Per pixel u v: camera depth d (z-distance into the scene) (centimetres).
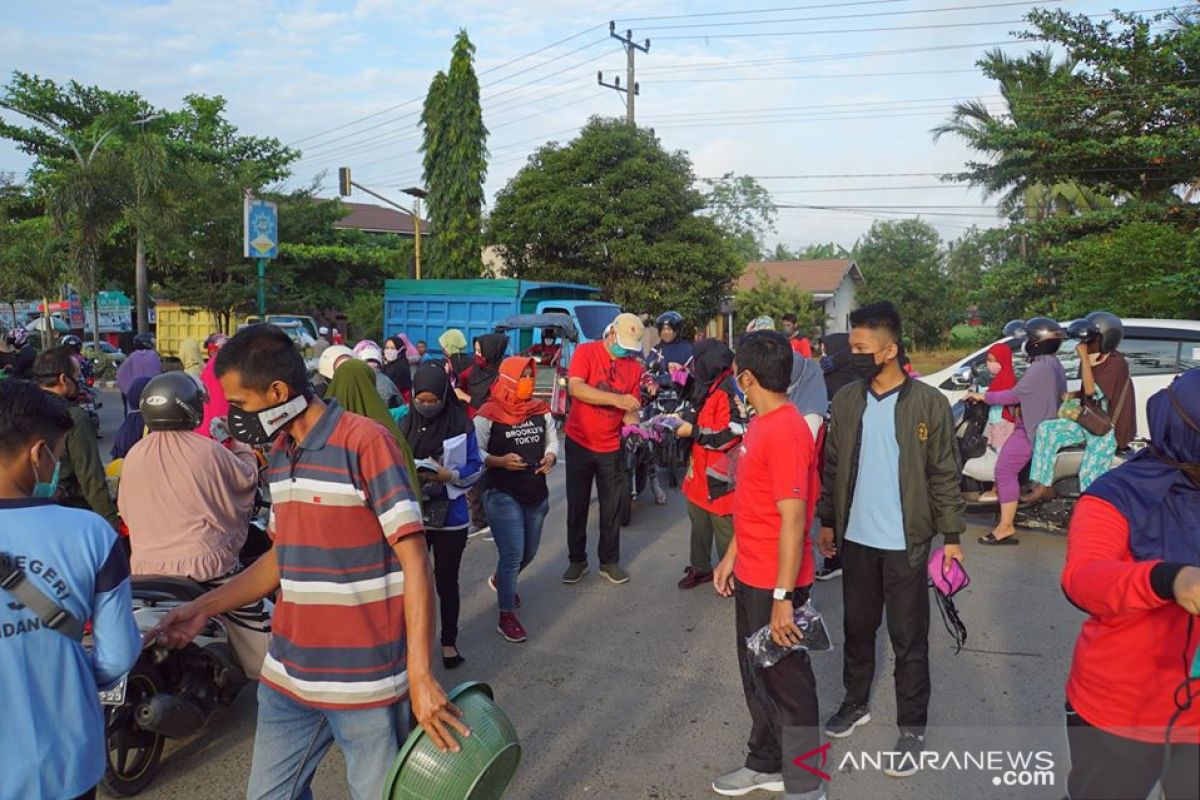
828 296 4378
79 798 218
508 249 2719
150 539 394
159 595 376
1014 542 756
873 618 390
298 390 245
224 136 3834
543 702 457
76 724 216
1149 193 2166
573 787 372
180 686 387
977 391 781
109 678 228
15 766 207
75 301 3094
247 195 1844
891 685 462
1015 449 734
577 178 2528
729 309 3111
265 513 549
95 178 2541
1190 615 194
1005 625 555
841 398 392
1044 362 726
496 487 542
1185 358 825
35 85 3612
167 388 391
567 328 1491
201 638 388
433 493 467
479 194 3027
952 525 370
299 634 250
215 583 403
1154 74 2048
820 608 596
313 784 381
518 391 532
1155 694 200
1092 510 211
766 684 332
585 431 641
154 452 393
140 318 2788
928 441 369
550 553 743
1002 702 439
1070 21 2134
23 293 3222
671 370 979
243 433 245
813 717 328
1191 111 1984
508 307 1867
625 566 703
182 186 2594
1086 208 2564
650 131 2641
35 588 210
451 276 3017
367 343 794
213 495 399
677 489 988
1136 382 835
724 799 362
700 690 470
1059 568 679
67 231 2603
